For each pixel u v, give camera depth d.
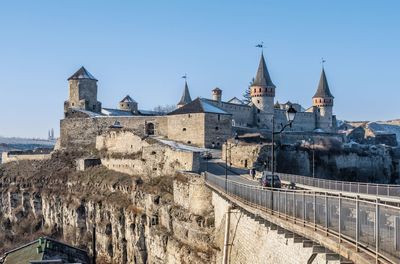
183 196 72.69
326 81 158.38
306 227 24.73
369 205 18.30
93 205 99.75
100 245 95.75
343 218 20.69
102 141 115.12
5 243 114.56
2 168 131.25
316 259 25.95
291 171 94.75
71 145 125.75
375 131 157.12
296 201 27.16
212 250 60.00
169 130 111.19
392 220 16.72
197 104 108.38
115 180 99.38
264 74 135.62
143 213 85.50
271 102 135.38
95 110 140.50
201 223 65.06
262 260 36.19
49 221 113.25
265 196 34.16
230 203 48.56
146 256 83.12
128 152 103.19
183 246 67.06
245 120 130.00
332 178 101.00
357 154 106.88
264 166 85.69
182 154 84.25
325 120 156.25
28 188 120.25
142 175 95.25
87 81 139.88
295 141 111.00
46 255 48.62
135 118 118.69
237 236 45.59
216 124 106.06
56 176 117.06
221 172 79.69
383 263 16.86
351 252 18.84
